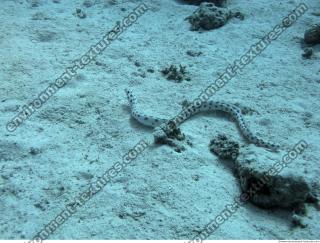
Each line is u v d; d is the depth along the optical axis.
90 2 1.97
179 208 0.89
